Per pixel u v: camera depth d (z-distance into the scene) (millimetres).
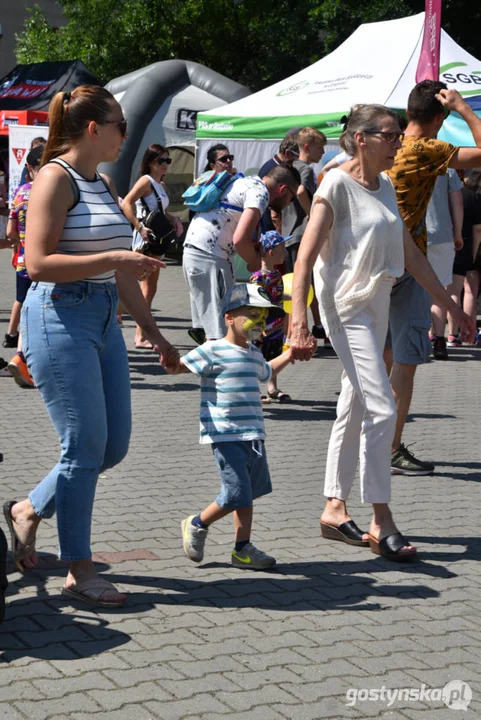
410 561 7438
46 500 6508
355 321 7398
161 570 6977
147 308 6812
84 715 4910
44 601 6320
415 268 7910
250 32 46094
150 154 15883
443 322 17234
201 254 11531
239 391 6934
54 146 6184
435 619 6379
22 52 51188
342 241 7332
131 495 8742
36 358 6094
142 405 12891
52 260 5859
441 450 11047
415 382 15227
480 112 20922
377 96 21062
